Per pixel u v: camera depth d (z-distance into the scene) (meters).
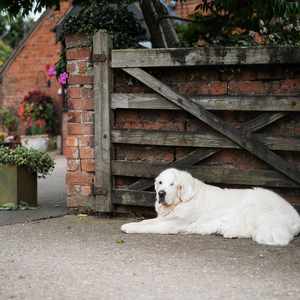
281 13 4.14
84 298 2.34
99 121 4.08
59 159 9.62
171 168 3.68
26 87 11.90
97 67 4.04
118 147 4.14
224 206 3.56
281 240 3.26
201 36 5.52
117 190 4.09
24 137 10.81
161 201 3.52
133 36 4.84
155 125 4.04
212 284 2.52
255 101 3.69
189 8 7.69
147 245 3.26
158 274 2.68
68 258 2.96
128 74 4.05
